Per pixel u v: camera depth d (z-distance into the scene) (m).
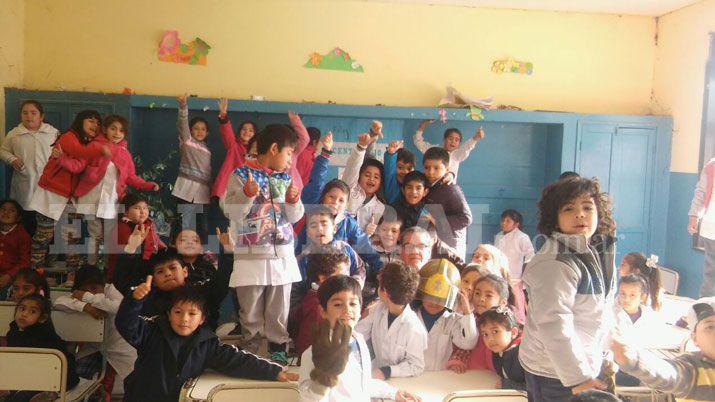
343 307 2.47
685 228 5.81
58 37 5.62
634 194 6.07
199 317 2.68
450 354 2.92
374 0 5.92
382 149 5.95
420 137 5.92
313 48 5.90
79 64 5.66
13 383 2.66
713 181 4.88
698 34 5.66
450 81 6.05
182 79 5.76
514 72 6.11
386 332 2.80
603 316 2.25
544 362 2.28
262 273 2.98
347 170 4.13
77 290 3.44
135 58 5.71
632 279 3.28
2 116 5.36
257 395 2.40
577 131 5.96
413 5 5.97
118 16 5.67
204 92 5.79
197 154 5.35
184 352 2.64
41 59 5.62
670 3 5.73
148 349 2.65
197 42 5.76
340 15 5.91
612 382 2.27
